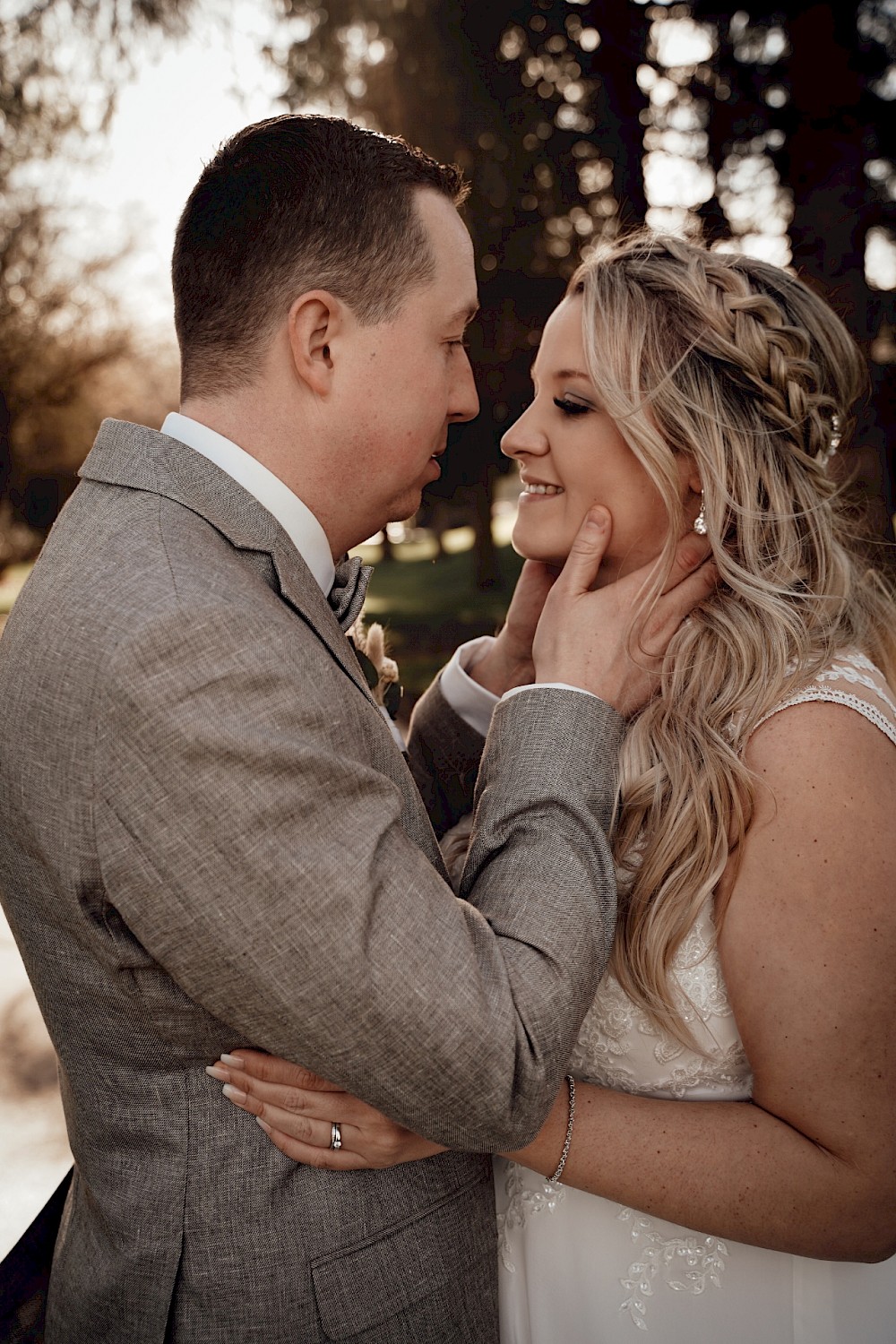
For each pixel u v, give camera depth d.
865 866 1.28
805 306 1.62
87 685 1.11
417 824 1.31
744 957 1.32
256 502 1.29
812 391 1.59
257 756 1.08
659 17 6.56
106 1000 1.23
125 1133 1.26
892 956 1.27
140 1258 1.24
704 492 1.53
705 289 1.54
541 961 1.18
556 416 1.62
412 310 1.36
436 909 1.14
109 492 1.27
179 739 1.08
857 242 6.13
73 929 1.19
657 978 1.39
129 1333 1.26
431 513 15.16
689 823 1.39
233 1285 1.23
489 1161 1.45
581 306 1.59
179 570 1.16
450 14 7.14
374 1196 1.28
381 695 2.00
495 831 1.29
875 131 6.16
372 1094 1.12
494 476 13.96
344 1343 1.24
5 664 1.20
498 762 1.35
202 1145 1.24
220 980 1.10
